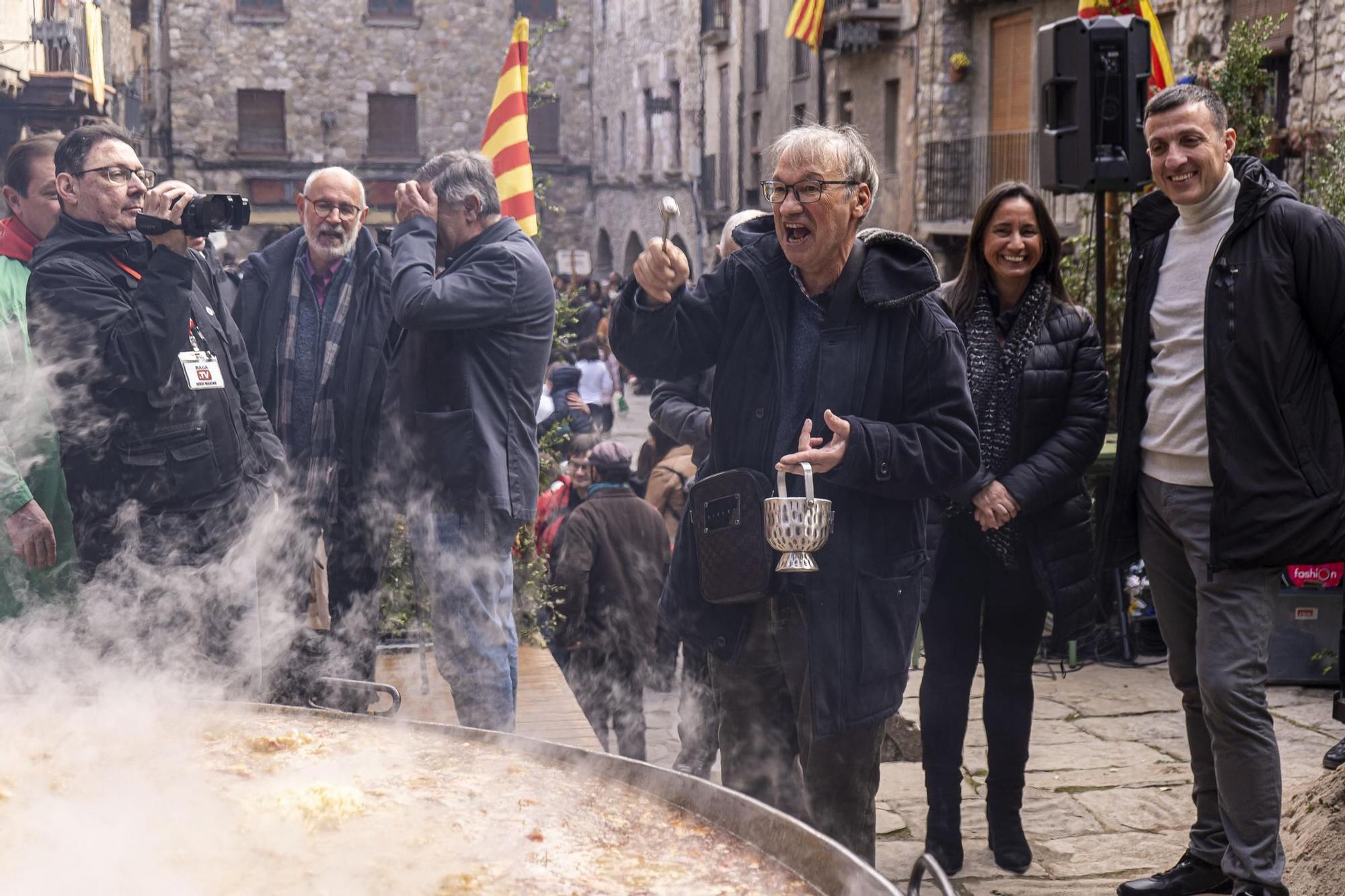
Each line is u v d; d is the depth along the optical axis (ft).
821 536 8.65
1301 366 10.59
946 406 9.10
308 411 13.03
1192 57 39.42
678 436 14.10
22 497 10.58
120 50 62.08
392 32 63.21
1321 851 11.64
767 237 9.64
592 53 92.53
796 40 80.74
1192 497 11.16
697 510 9.37
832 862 4.66
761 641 9.61
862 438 8.64
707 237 93.71
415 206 11.99
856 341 9.13
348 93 63.67
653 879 4.87
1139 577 22.18
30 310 10.87
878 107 68.54
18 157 11.62
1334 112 33.19
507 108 18.22
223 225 10.80
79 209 11.24
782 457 8.98
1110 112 21.52
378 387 13.09
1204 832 12.00
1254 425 10.53
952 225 59.47
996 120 59.00
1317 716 18.33
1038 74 22.61
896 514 9.22
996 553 12.56
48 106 53.21
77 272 10.94
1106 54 21.44
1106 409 12.80
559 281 81.25
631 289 9.30
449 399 11.91
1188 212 11.27
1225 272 10.71
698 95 94.53
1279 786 10.73
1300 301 10.60
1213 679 10.71
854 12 64.03
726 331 9.58
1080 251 28.99
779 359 9.30
